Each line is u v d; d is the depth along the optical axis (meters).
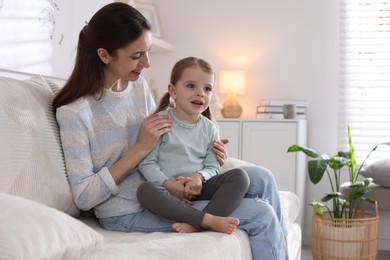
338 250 3.25
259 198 1.77
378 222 3.45
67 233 1.08
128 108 1.86
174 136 1.89
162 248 1.34
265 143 3.78
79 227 1.15
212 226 1.61
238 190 1.70
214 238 1.52
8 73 2.27
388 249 3.85
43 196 1.55
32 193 1.52
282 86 4.19
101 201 1.69
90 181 1.64
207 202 1.75
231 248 1.51
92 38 1.70
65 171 1.66
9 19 2.25
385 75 4.03
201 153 1.94
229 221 1.61
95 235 1.20
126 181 1.79
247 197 1.81
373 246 3.27
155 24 4.21
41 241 0.98
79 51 1.74
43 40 2.52
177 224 1.63
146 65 1.77
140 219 1.71
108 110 1.77
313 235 3.35
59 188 1.60
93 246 1.18
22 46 2.35
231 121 3.83
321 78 4.13
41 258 0.96
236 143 3.82
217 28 4.31
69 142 1.65
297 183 3.71
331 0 4.11
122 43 1.68
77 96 1.71
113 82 1.80
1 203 1.02
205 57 4.34
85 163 1.66
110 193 1.69
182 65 1.95
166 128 1.80
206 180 1.84
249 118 4.08
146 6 4.14
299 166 3.74
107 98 1.78
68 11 2.74
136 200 1.75
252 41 4.25
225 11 4.30
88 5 2.96
